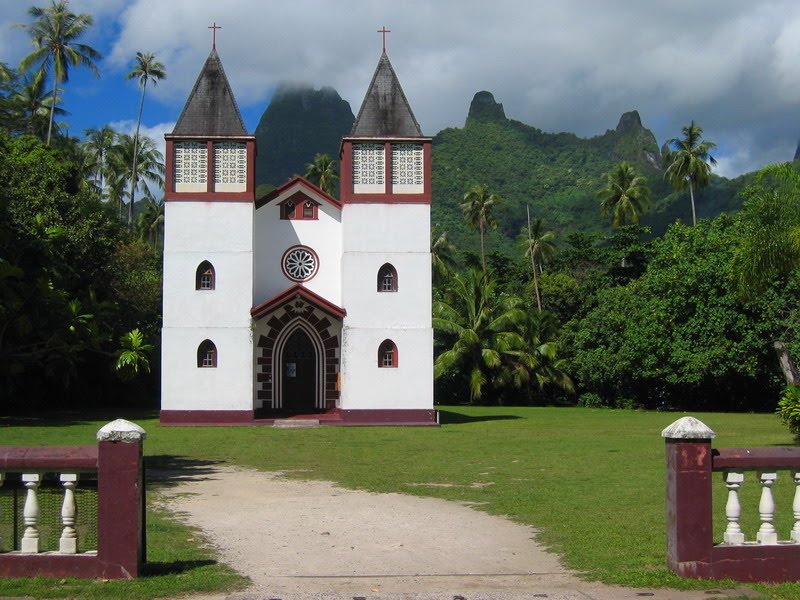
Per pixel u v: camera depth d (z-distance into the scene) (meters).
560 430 29.67
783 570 8.88
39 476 8.85
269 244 34.28
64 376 38.50
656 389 46.66
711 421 33.31
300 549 10.75
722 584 8.64
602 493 15.05
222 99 33.03
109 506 8.75
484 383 52.38
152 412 40.19
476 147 150.62
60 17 52.19
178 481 17.19
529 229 65.81
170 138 32.28
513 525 12.35
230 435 27.67
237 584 8.84
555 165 150.88
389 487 16.31
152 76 63.66
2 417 35.19
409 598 8.27
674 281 41.75
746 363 39.75
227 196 32.44
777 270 21.69
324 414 33.28
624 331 45.88
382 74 33.97
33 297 30.45
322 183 72.56
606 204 70.50
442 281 70.44
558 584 8.88
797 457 9.02
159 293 48.56
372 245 32.78
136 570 8.75
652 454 21.27
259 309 32.16
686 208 97.62
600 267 66.56
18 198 39.12
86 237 41.31
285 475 18.14
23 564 8.71
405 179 33.16
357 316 32.53
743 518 12.12
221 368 31.95
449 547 10.88
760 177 22.03
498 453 22.05
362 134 32.94
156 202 78.31
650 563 9.56
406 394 32.38
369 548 10.82
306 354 34.16
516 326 53.59
